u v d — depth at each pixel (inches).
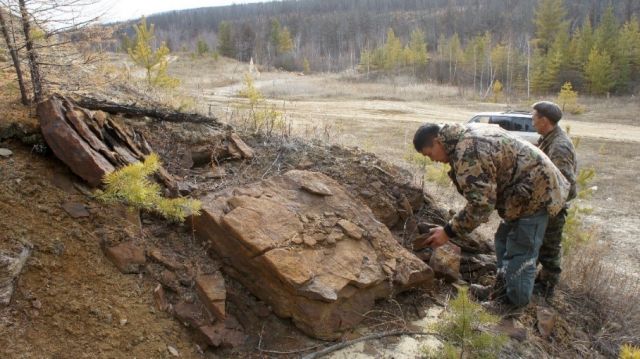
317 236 121.5
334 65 2305.6
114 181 108.3
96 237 109.2
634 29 1414.9
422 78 1694.1
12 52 130.4
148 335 96.5
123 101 171.0
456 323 103.5
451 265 144.4
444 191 228.2
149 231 119.1
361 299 119.8
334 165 167.6
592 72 1210.0
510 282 129.3
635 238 301.0
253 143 173.8
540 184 120.4
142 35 327.3
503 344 113.6
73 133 118.9
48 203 110.0
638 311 152.5
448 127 120.8
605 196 406.6
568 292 153.4
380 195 157.3
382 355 110.8
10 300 87.9
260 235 114.7
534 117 158.2
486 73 1583.4
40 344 84.9
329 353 109.0
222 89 1161.4
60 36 142.5
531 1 2573.8
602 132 741.9
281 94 1172.5
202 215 120.3
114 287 101.6
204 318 105.7
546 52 1662.2
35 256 97.0
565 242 175.0
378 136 637.3
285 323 114.0
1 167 112.7
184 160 149.0
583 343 131.5
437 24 2819.9
